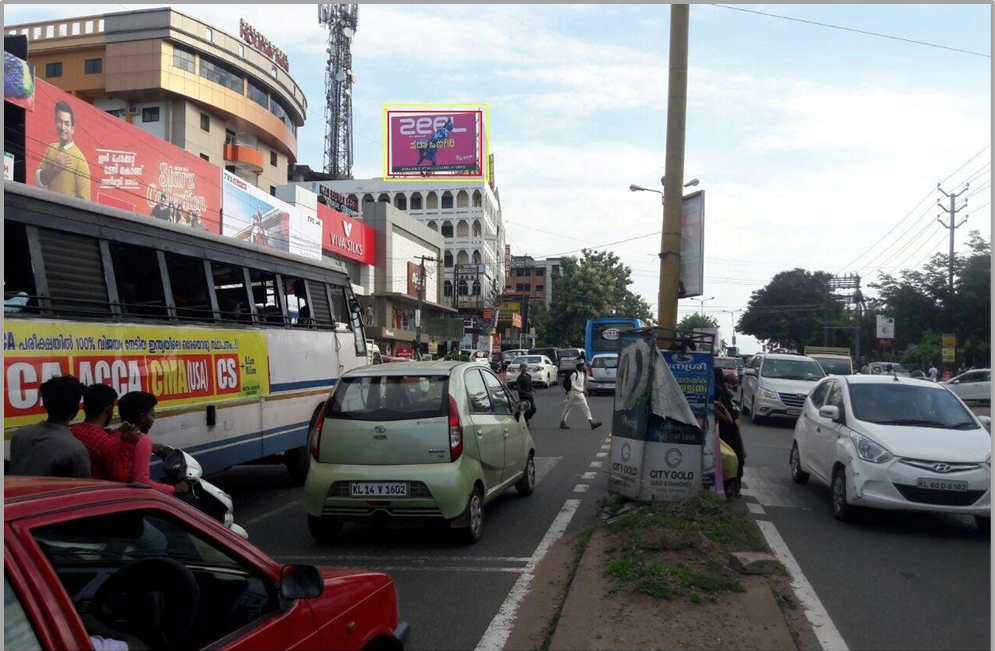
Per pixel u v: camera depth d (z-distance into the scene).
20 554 2.12
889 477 8.24
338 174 77.75
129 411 5.45
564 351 44.56
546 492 10.50
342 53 77.25
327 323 12.13
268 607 2.99
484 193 81.06
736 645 4.82
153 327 7.82
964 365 43.50
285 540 8.05
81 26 38.97
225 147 42.41
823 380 11.27
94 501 2.47
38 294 6.42
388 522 7.40
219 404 8.89
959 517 9.16
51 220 6.68
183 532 2.89
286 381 10.58
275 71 46.38
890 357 65.12
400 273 54.28
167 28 37.88
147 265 7.92
